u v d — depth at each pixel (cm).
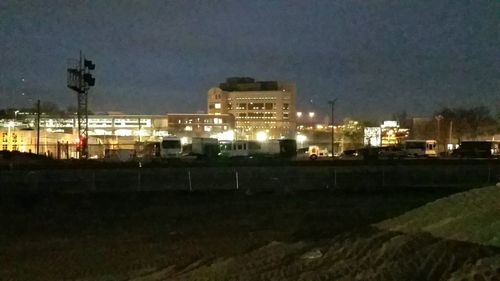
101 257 1881
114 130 15600
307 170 4022
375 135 11450
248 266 1211
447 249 968
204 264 1465
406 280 876
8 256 1955
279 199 3512
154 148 7775
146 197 3584
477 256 900
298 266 1106
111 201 3450
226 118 15912
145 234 2391
